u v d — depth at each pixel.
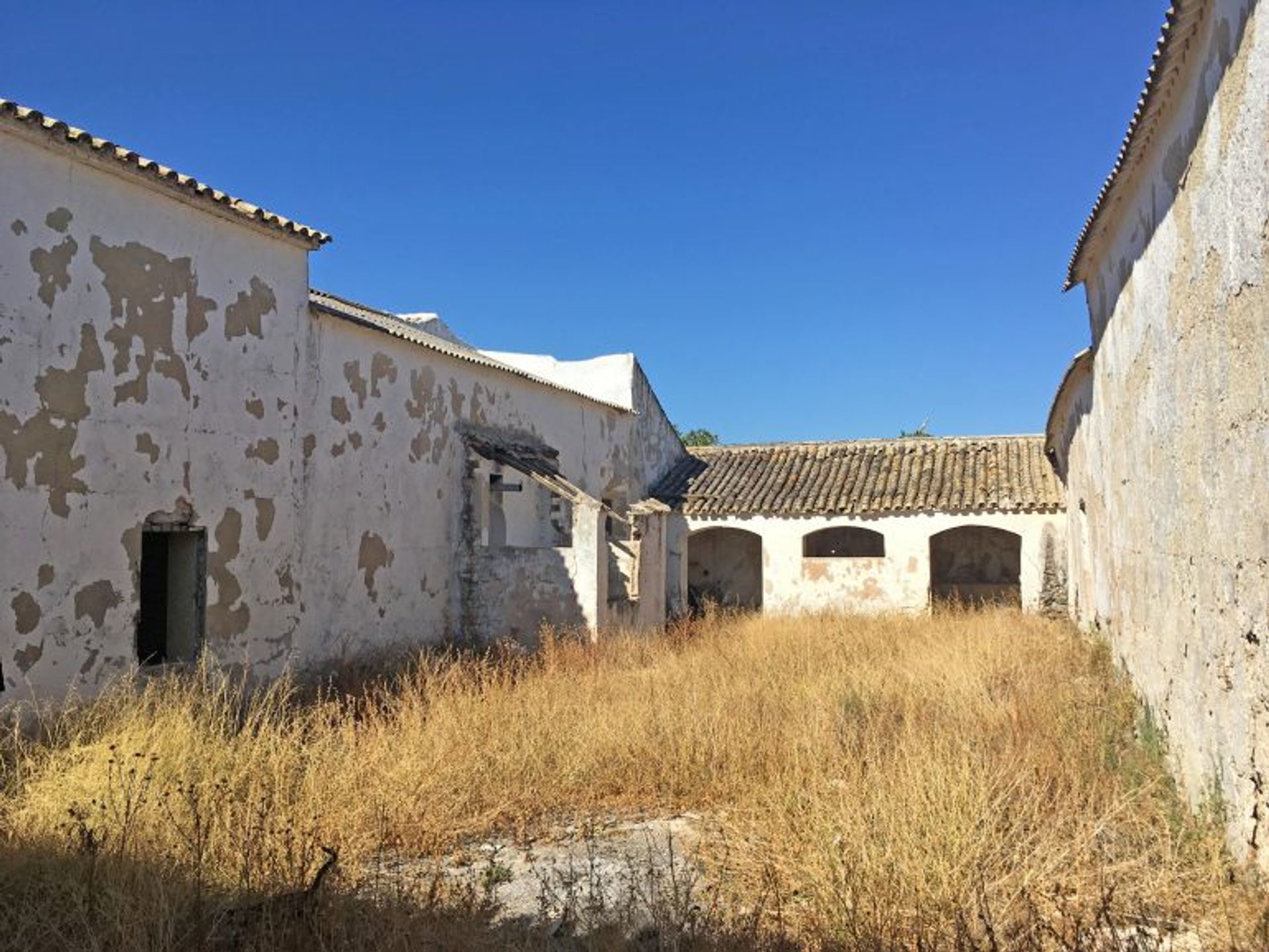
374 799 5.99
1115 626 10.69
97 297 8.44
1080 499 14.66
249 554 10.15
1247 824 4.93
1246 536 4.86
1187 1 5.09
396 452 12.98
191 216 9.47
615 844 5.94
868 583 20.22
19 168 7.77
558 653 12.21
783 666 11.13
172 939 4.10
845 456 23.08
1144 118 6.54
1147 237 7.30
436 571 13.93
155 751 6.20
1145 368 7.66
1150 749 7.33
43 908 4.29
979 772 5.72
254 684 10.11
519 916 4.76
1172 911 4.51
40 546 7.89
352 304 15.06
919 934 4.10
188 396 9.40
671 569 21.47
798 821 5.40
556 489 14.50
